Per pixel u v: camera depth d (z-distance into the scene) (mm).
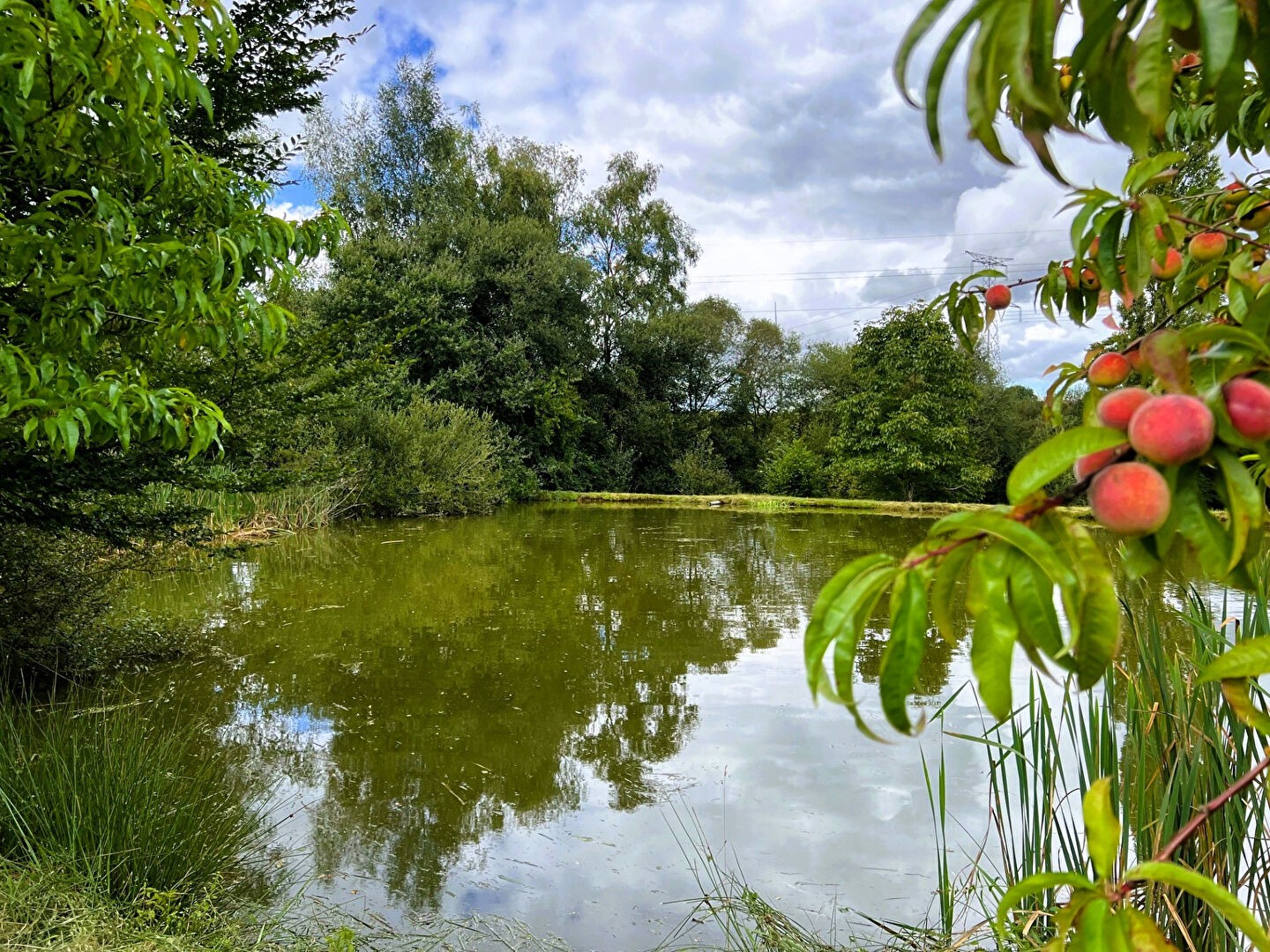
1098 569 469
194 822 2727
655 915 2547
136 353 3381
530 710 4523
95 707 4203
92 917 2121
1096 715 2117
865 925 2453
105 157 2594
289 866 2828
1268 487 713
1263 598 1631
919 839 2992
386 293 18219
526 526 14219
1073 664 465
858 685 4820
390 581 8391
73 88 2207
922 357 19125
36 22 1924
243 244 2879
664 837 3062
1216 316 1065
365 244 19000
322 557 9984
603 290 24500
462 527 13883
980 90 439
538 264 20703
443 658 5531
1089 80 479
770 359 27734
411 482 15250
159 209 3332
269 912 2488
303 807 3322
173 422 2416
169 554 6309
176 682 4879
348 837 3068
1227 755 1885
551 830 3123
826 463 23766
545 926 2480
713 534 13062
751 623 6625
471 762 3795
